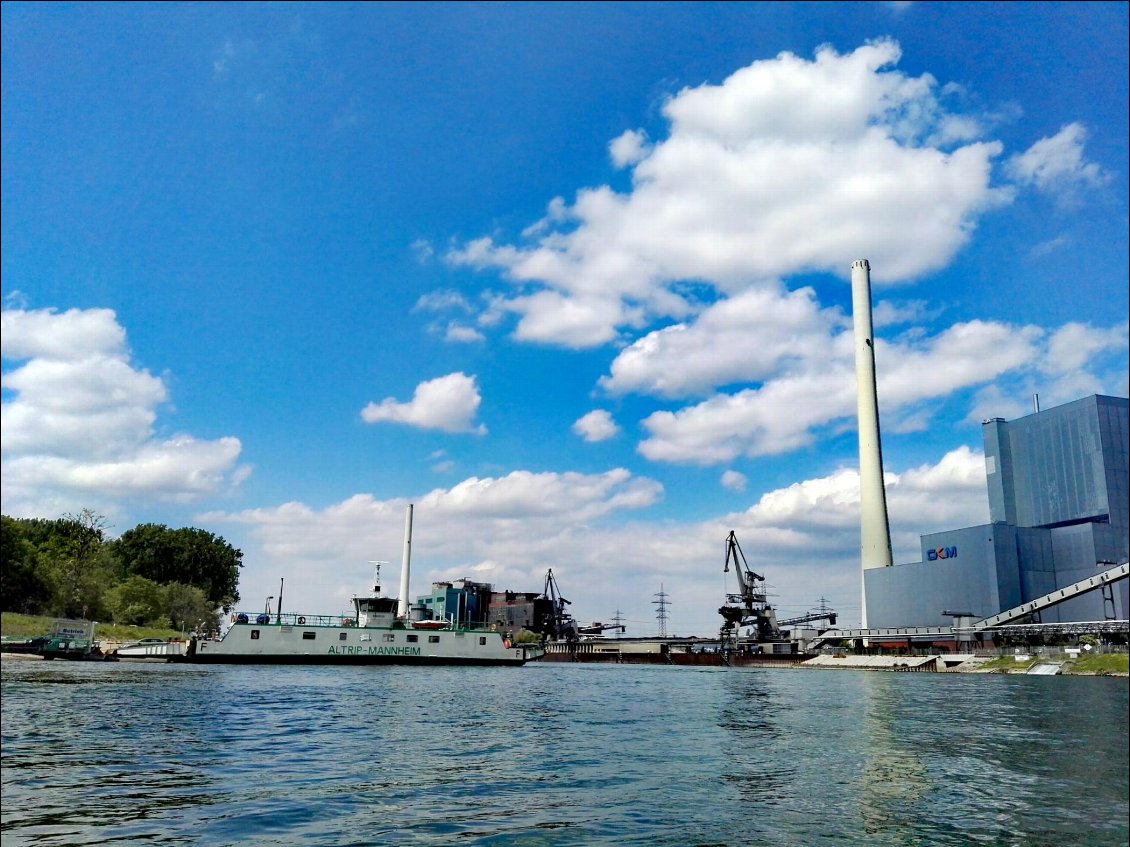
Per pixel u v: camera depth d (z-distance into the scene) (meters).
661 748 33.84
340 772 26.64
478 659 128.50
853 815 21.20
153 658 117.50
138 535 199.62
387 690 68.75
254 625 113.50
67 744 32.72
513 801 22.23
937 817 21.09
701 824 19.86
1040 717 50.16
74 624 124.75
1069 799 23.48
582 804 21.95
